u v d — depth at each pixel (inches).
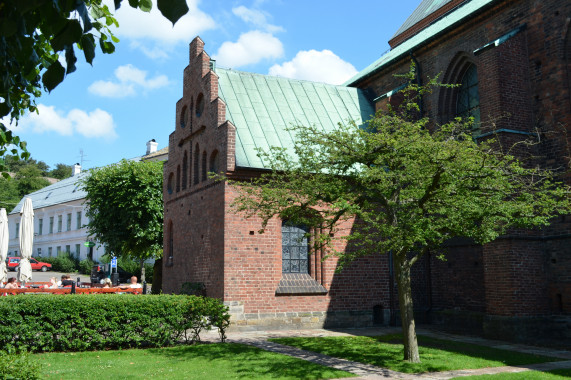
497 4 756.6
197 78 861.8
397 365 461.1
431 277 845.8
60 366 442.9
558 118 678.5
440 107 862.5
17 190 3272.6
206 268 768.3
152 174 1202.0
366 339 640.4
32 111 214.7
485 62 720.3
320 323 752.3
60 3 104.7
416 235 446.6
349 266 782.5
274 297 731.4
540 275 677.3
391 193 508.7
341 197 490.3
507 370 451.2
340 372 430.6
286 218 539.5
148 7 121.3
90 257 2240.4
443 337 683.4
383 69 973.2
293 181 511.2
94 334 537.6
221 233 725.9
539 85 705.0
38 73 175.3
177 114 952.9
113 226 1210.0
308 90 940.6
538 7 708.7
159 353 519.5
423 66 904.3
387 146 476.1
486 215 446.6
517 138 688.4
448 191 463.8
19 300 518.9
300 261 773.9
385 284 803.4
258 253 730.2
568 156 659.4
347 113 926.4
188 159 884.0
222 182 732.7
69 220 2425.0
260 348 557.9
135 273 1873.8
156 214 1182.9
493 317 675.4
